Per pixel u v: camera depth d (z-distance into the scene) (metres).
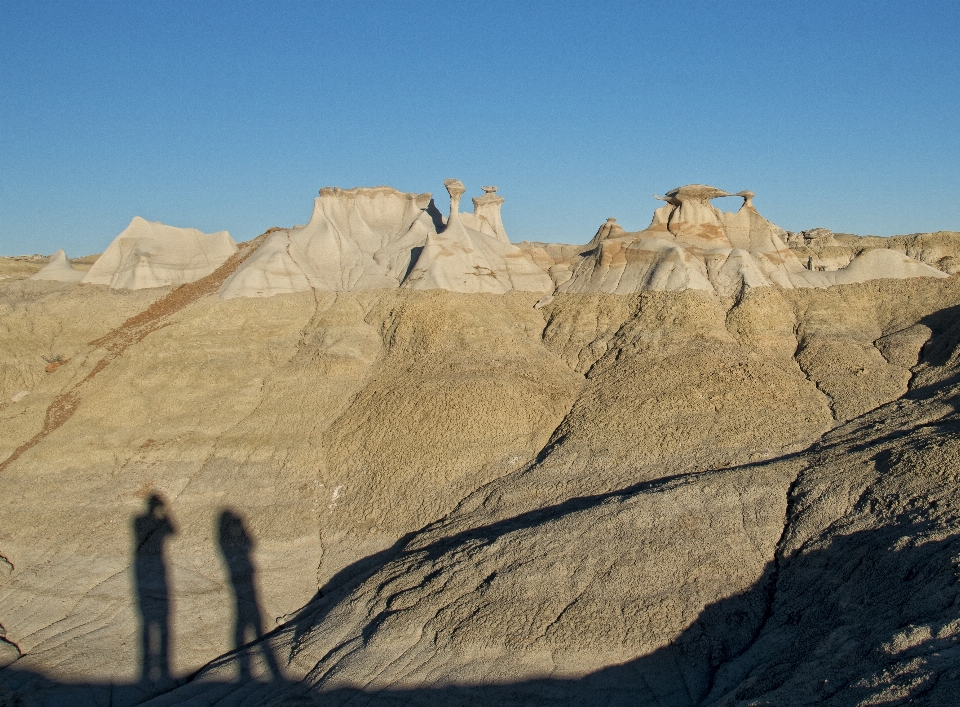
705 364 37.88
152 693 27.95
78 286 50.09
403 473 34.88
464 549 27.95
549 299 48.22
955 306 39.97
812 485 26.94
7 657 29.94
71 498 37.66
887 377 35.84
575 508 29.28
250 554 33.53
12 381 44.34
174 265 51.88
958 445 24.98
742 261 45.50
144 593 32.69
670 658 22.20
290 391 41.34
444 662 23.59
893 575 21.31
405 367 41.56
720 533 25.73
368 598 27.70
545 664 22.70
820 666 19.03
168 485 37.50
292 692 24.52
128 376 43.00
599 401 36.97
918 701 15.62
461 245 49.84
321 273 51.16
